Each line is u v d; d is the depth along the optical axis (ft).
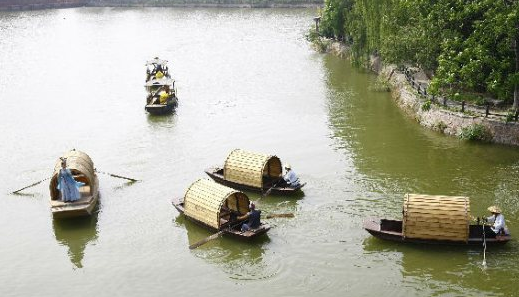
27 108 176.04
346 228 95.20
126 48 274.16
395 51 153.89
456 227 85.61
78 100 183.32
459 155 121.80
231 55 246.27
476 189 106.01
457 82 142.51
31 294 83.71
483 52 122.01
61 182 102.63
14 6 443.32
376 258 86.99
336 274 84.02
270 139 138.82
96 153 134.82
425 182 110.01
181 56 249.14
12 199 113.09
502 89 121.60
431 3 142.92
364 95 172.65
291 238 93.35
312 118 153.48
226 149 133.49
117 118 162.20
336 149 130.11
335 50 234.99
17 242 97.71
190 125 152.56
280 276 84.43
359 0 200.03
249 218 92.73
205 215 95.30
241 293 81.00
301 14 369.30
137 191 113.29
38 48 279.49
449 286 80.12
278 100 172.65
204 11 413.39
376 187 109.09
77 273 88.12
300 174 116.47
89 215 103.14
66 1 469.57
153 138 143.43
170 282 84.58
